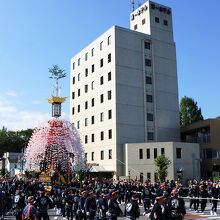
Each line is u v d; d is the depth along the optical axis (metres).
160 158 48.69
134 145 53.66
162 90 61.50
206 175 55.09
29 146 33.03
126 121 56.53
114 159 54.84
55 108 33.91
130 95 57.81
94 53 64.38
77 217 16.20
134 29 66.31
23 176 43.75
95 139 60.91
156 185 27.75
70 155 32.97
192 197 24.94
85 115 65.19
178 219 12.20
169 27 65.06
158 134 59.38
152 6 63.81
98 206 14.91
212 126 54.91
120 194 30.11
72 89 71.25
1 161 106.44
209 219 20.38
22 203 17.56
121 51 58.38
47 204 15.30
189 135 60.62
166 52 63.50
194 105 72.62
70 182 31.45
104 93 59.69
